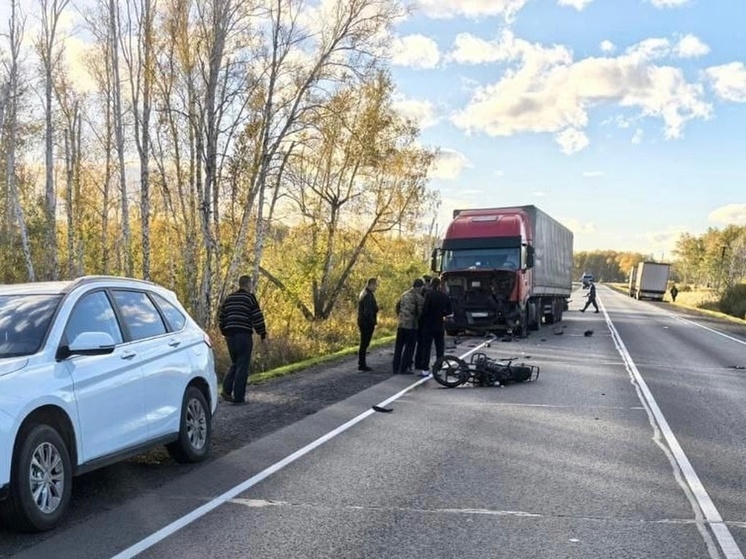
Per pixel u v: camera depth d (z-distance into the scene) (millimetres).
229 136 22031
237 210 24172
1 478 4828
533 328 27922
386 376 14508
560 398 11750
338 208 29109
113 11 26266
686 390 12789
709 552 4887
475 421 9711
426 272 37906
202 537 5133
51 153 31797
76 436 5566
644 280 72938
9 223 35062
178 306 7930
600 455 7750
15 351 5559
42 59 31500
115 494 6246
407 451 7906
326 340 22688
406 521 5523
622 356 18750
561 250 33938
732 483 6668
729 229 114000
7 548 4879
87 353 5684
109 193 40469
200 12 21312
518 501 6062
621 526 5422
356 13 21328
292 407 10773
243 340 11133
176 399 7047
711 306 55875
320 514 5688
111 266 40094
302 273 26344
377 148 27953
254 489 6406
